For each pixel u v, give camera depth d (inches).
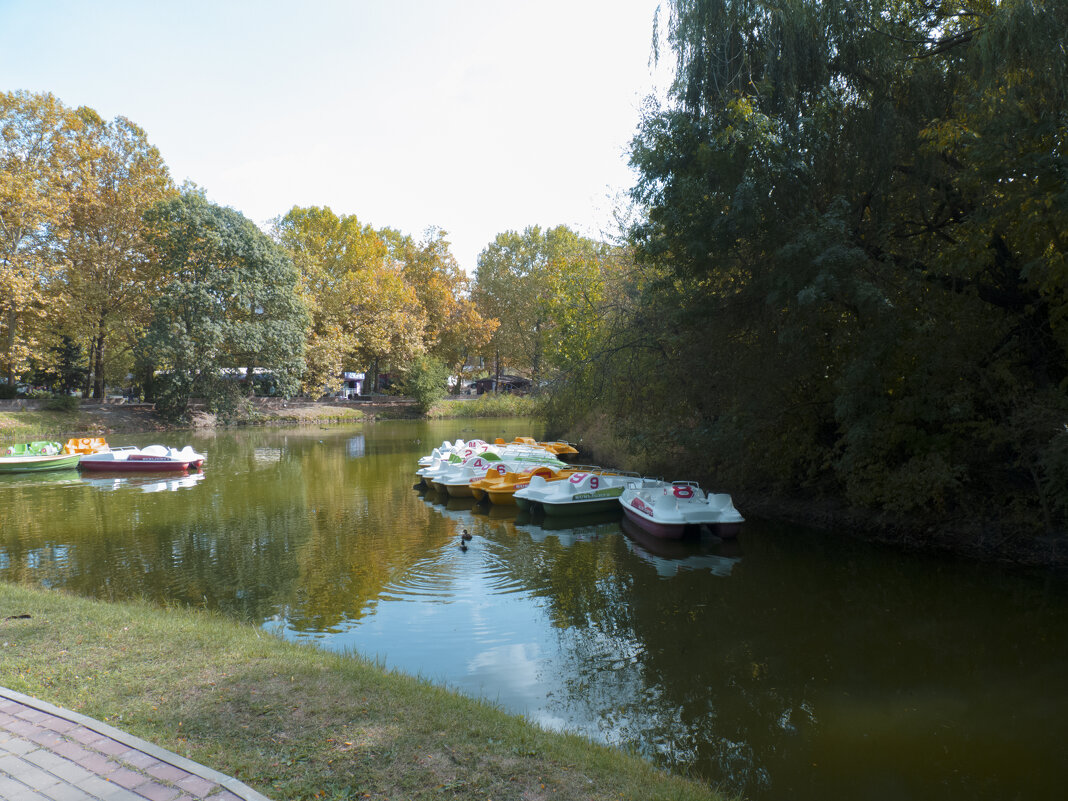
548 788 162.2
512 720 213.5
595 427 1085.1
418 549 534.0
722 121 539.8
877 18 498.0
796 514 622.2
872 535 548.4
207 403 1931.6
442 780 162.4
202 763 164.4
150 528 608.7
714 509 561.0
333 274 2347.4
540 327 2691.9
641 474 826.8
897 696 282.4
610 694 284.5
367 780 160.4
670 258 609.9
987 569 454.0
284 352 1824.6
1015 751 239.0
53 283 1502.2
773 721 261.6
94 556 506.6
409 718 197.8
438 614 383.9
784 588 431.8
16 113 1486.2
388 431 1776.6
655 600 410.3
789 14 502.3
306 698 209.2
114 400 2033.7
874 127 512.7
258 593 419.2
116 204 1667.1
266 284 1817.2
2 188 1348.4
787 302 520.7
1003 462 505.4
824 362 590.2
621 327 784.9
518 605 400.8
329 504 733.3
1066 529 448.5
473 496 769.6
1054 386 485.1
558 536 581.3
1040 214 421.4
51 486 861.2
